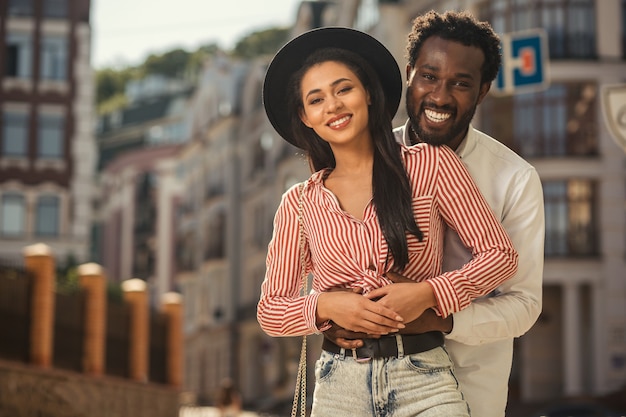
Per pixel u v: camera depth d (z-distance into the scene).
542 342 36.56
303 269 3.55
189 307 65.75
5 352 14.51
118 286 23.19
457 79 3.76
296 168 49.34
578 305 35.28
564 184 35.59
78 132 47.31
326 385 3.42
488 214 3.47
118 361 19.66
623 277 35.12
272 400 50.62
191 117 69.00
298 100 3.61
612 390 34.56
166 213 77.31
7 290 14.61
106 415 18.03
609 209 35.31
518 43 15.87
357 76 3.49
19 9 47.34
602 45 35.66
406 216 3.37
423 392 3.32
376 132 3.48
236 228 59.28
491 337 3.55
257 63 57.31
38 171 46.78
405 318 3.28
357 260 3.39
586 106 35.84
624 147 7.48
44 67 47.41
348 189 3.50
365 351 3.35
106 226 87.19
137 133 94.19
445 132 3.81
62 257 46.47
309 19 52.91
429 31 3.82
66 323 16.83
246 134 58.59
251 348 56.19
